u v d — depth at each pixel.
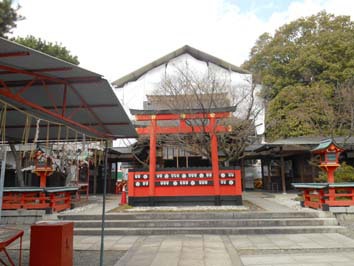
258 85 19.05
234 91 15.27
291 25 21.00
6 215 9.77
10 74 4.40
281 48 20.56
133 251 6.58
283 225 8.64
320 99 15.88
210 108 11.87
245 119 13.58
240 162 19.97
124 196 12.61
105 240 7.73
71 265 4.92
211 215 9.24
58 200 10.38
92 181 20.84
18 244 7.29
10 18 11.10
